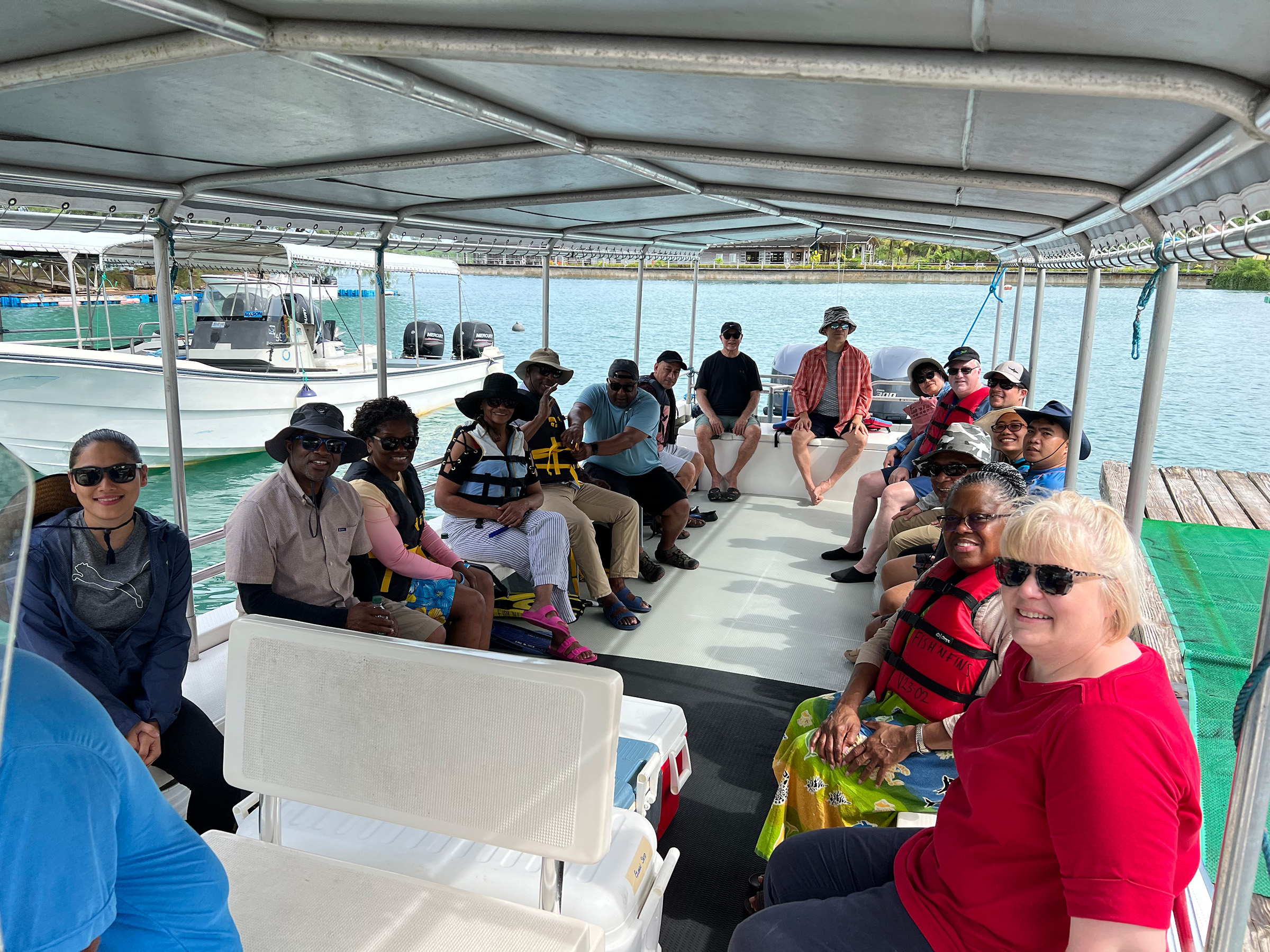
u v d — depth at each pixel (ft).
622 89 7.34
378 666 6.26
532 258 22.48
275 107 7.79
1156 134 6.62
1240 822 4.30
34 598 8.04
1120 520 4.88
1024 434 14.11
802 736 8.56
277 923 5.55
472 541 14.66
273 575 9.85
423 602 11.78
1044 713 4.92
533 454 15.81
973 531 8.14
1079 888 4.46
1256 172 5.77
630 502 16.11
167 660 8.46
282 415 47.98
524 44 5.61
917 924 5.51
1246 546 17.30
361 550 10.68
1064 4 4.10
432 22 5.57
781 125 8.28
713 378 24.11
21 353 38.99
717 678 13.41
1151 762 4.44
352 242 15.60
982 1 4.22
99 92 7.09
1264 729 4.18
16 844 3.14
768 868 6.88
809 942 5.66
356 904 5.77
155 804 3.78
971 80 5.11
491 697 5.96
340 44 5.65
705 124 8.51
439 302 127.13
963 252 100.99
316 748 6.48
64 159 9.66
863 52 5.24
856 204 13.34
